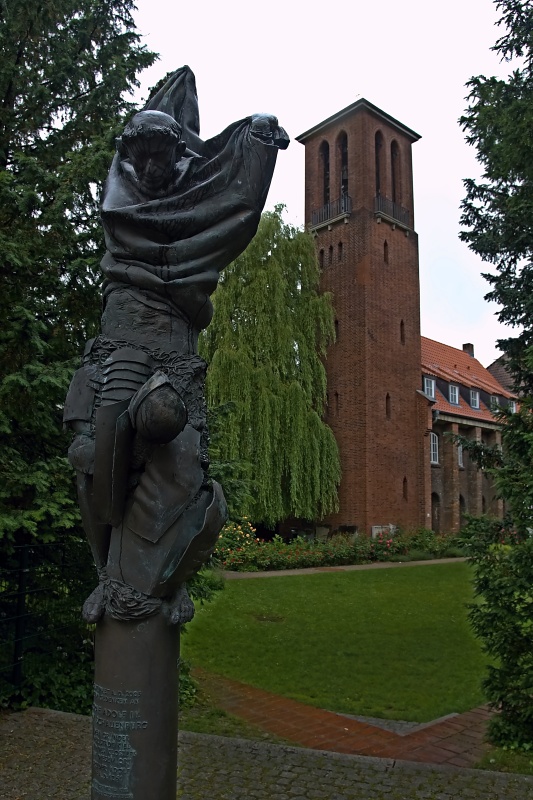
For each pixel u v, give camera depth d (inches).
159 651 97.2
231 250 108.4
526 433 233.1
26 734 209.3
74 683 254.2
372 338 1120.2
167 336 103.9
